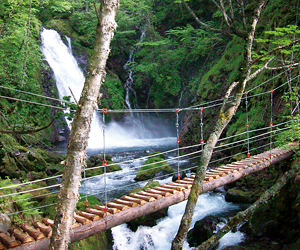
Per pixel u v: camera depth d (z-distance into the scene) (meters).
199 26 18.45
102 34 1.93
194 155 11.93
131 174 9.62
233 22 4.23
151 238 6.06
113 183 8.77
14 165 7.53
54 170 9.04
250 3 11.86
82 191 7.99
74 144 1.92
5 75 10.55
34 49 12.27
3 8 9.94
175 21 19.73
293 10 9.76
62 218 1.90
